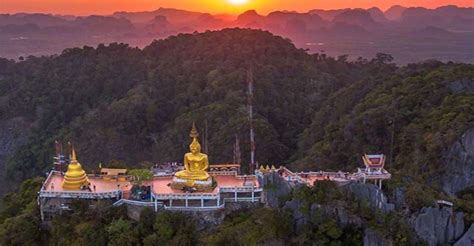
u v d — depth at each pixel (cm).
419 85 11281
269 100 15138
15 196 7288
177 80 17338
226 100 14762
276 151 12550
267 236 5578
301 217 5753
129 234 5778
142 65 19338
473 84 10850
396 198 6153
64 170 7688
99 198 6181
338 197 5853
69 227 5953
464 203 6362
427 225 5825
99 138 15412
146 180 6625
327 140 11419
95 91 18262
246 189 6238
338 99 14075
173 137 14225
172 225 5800
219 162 12219
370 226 5678
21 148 16475
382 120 10269
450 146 8719
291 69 17825
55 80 19338
